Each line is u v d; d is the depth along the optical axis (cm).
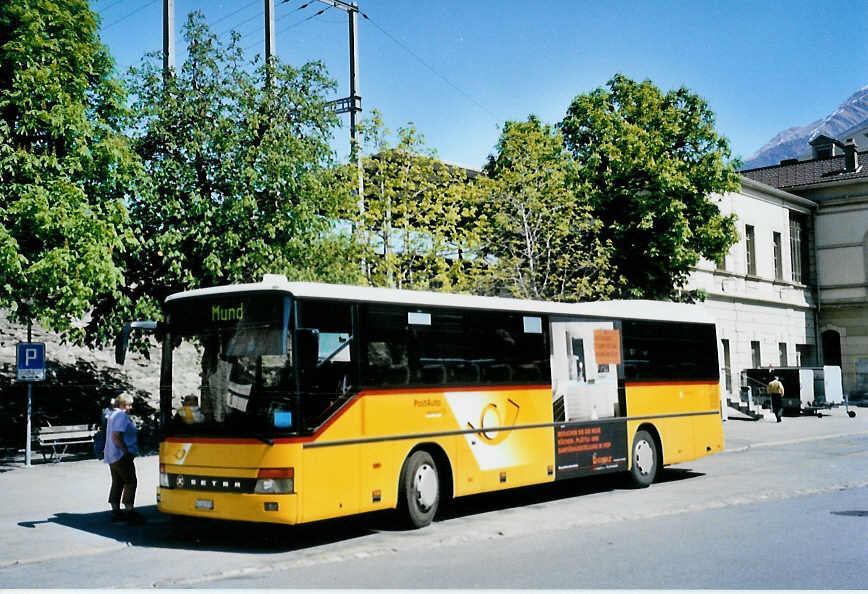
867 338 4672
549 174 2461
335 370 1038
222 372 1031
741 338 4062
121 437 1185
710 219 2920
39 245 1662
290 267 1994
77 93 1745
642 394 1575
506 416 1289
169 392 1073
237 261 1958
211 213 1972
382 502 1079
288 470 969
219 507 1001
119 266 1964
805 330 4691
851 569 834
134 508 1267
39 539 1070
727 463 1984
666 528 1099
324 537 1089
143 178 1911
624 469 1511
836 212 4784
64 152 1708
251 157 2019
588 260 2477
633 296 2820
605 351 1510
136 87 2103
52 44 1670
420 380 1158
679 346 1694
